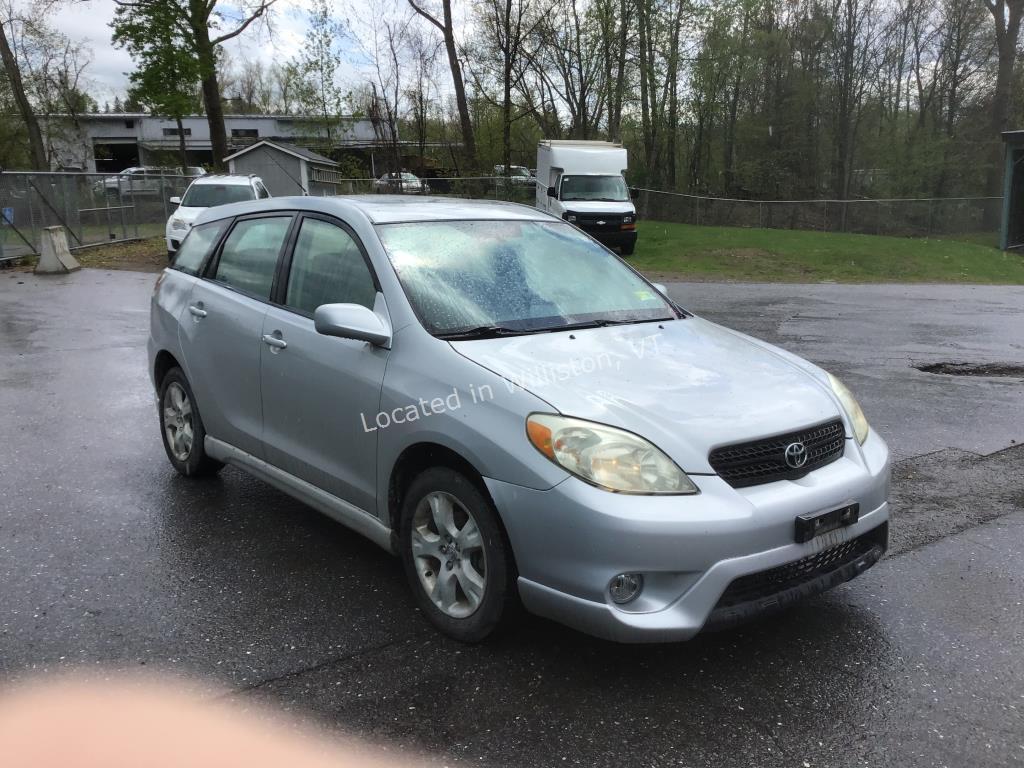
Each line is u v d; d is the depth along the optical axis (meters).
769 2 39.56
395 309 3.52
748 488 2.94
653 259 23.22
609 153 23.56
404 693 2.90
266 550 4.12
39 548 4.10
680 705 2.83
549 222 4.58
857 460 3.30
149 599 3.59
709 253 24.19
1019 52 39.12
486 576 3.07
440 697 2.87
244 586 3.72
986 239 31.14
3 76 40.47
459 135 41.22
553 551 2.81
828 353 9.45
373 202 4.20
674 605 2.77
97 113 59.59
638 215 34.75
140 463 5.45
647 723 2.73
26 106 36.69
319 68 36.81
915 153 40.53
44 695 2.87
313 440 3.86
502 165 38.22
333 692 2.90
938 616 3.48
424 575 3.36
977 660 3.13
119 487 4.99
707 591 2.77
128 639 3.25
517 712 2.79
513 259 4.05
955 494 4.96
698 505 2.77
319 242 4.12
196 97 30.20
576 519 2.74
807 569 3.04
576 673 3.03
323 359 3.74
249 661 3.10
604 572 2.73
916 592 3.71
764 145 43.09
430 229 3.99
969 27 39.66
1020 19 37.44
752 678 3.01
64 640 3.24
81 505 4.68
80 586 3.70
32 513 4.55
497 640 3.19
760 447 3.00
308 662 3.10
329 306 3.45
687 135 45.53
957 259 23.92
